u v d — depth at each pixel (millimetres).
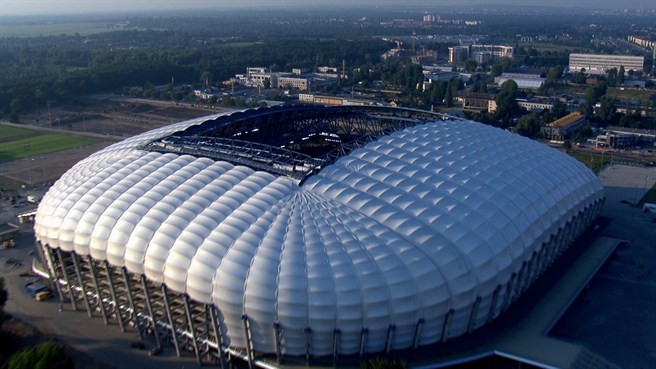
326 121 144500
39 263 113125
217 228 80250
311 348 75188
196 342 81500
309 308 72125
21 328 92938
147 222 84250
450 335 79500
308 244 76438
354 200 85125
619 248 124500
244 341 77312
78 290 97188
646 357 85812
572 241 115062
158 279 80312
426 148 102812
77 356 85125
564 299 93625
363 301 72312
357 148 101438
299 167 94625
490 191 92062
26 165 197375
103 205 90062
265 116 131375
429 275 74875
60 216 92625
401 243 77375
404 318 74188
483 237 82250
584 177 116812
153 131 121812
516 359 77938
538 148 119125
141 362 83562
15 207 156750
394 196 86500
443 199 86875
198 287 76125
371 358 76000
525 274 89625
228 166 95625
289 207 83688
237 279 74062
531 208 93438
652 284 108312
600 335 91312
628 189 167375
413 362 76375
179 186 90688
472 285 77688
